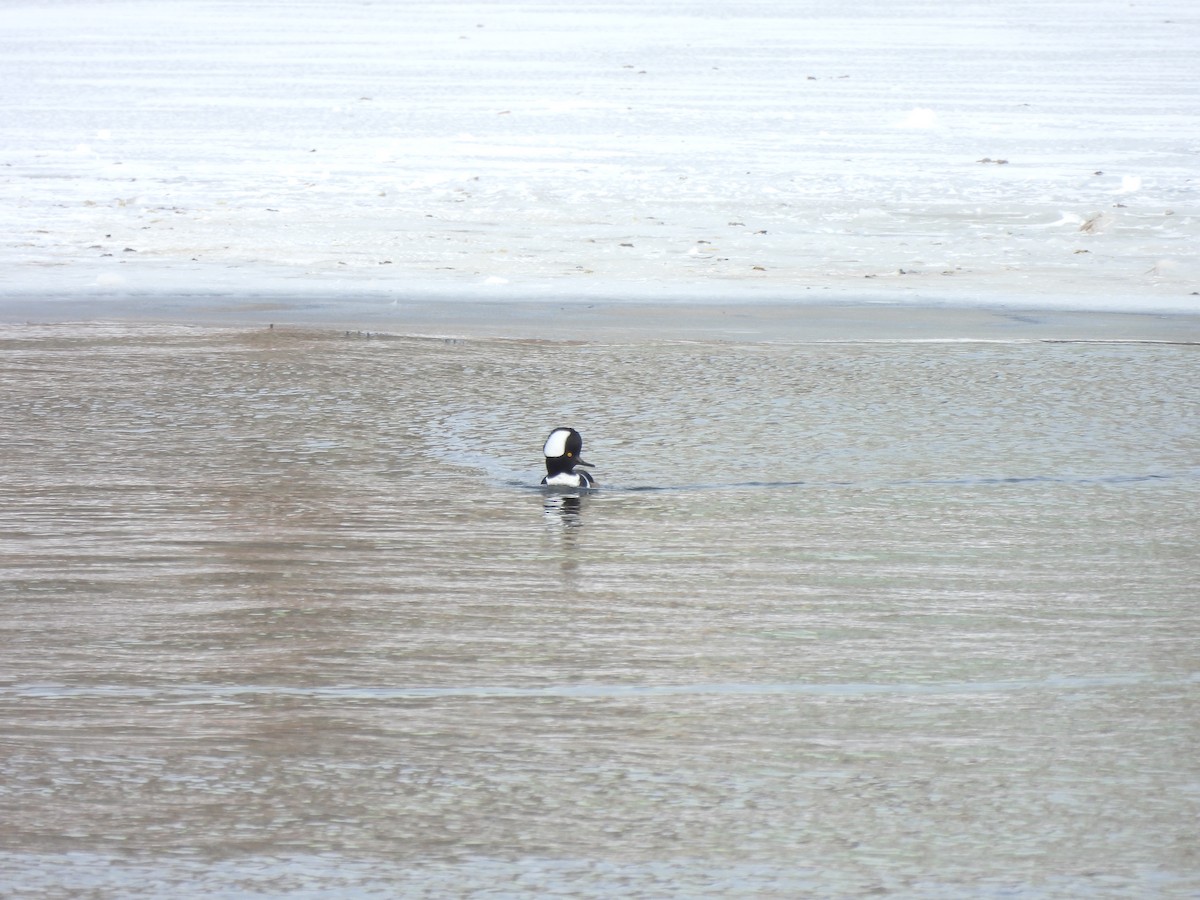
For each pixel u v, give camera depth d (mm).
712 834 18828
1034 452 40500
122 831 18969
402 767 20766
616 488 36906
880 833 18828
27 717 22547
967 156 110312
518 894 17359
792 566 30469
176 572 29969
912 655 25250
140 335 57344
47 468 38594
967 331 58781
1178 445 41312
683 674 24344
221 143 118312
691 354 54062
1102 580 29500
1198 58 196875
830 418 44562
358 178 99938
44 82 165000
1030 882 17625
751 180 98500
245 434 42438
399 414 45000
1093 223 83438
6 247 76875
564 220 85438
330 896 17359
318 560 30797
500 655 25234
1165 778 20375
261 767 20766
